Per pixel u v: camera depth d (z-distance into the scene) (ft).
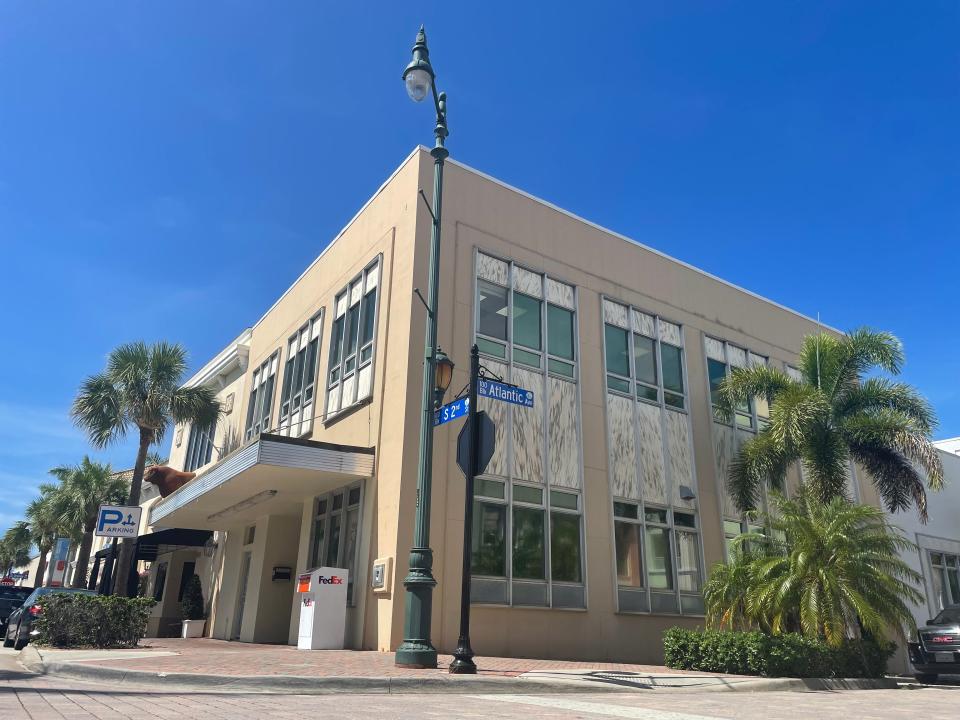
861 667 43.06
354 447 49.14
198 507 65.05
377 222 57.36
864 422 58.18
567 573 51.03
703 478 62.34
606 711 22.35
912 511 79.77
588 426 55.88
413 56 37.11
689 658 41.45
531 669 33.88
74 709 19.56
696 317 67.87
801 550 42.68
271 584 62.18
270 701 22.68
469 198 54.49
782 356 74.79
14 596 71.87
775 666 38.83
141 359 82.17
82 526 127.13
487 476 49.21
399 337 49.70
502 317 53.78
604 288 61.00
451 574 45.29
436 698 25.04
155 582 95.45
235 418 83.97
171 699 22.62
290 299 73.56
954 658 52.11
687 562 58.65
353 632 46.65
